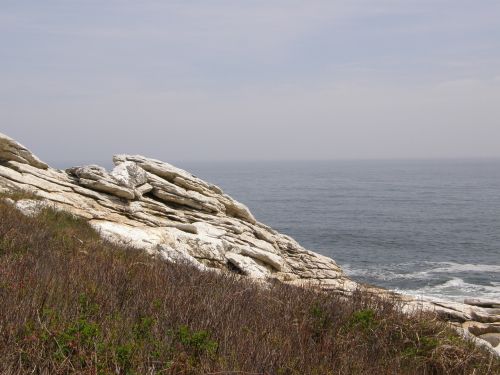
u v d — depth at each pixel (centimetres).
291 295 1114
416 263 5634
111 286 950
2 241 1246
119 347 644
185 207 2802
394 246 6888
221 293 1027
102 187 2455
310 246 6906
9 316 695
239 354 695
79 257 1256
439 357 874
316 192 18725
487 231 8338
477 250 6544
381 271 5150
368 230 8531
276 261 2445
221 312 865
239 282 1266
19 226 1471
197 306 873
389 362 818
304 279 2470
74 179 2527
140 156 2991
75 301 815
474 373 827
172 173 2911
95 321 747
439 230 8506
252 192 18888
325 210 12044
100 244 1617
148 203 2588
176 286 1043
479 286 4400
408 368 816
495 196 16150
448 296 3978
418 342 916
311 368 714
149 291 959
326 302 1052
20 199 1984
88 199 2350
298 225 9212
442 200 14850
